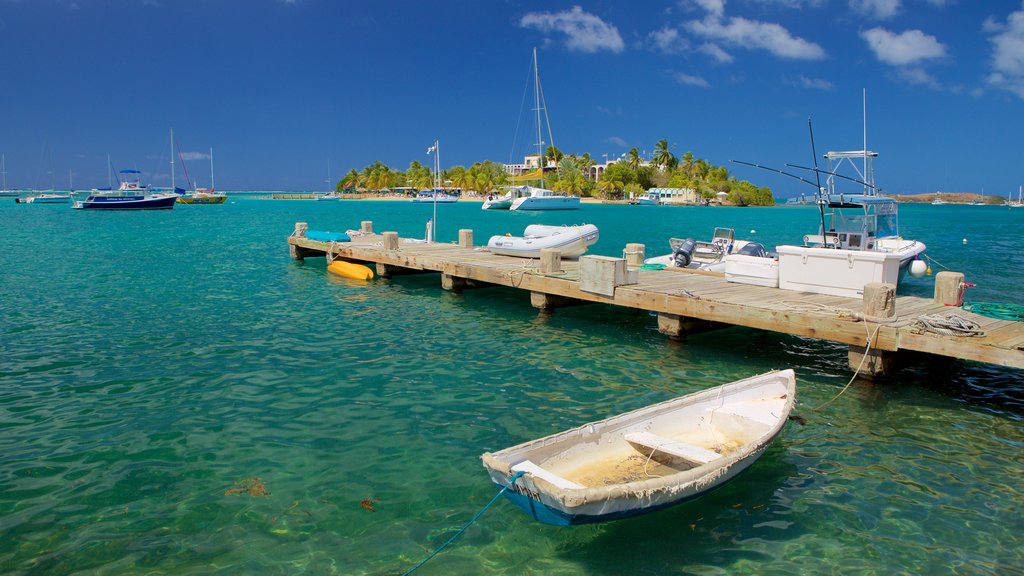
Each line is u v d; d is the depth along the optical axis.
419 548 6.46
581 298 15.72
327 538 6.59
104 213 82.81
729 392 9.00
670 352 13.36
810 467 8.24
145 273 24.92
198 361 12.50
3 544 6.36
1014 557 6.37
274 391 10.83
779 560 6.32
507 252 21.72
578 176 145.12
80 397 10.43
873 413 10.02
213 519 6.88
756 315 12.26
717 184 143.25
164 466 8.05
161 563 6.12
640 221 73.38
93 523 6.76
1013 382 11.41
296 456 8.39
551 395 10.79
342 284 22.16
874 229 19.50
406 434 9.13
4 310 17.27
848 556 6.39
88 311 17.25
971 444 8.94
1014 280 25.11
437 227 58.81
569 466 7.22
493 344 13.98
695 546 6.55
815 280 14.15
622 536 6.72
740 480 7.88
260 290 20.88
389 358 12.85
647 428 8.10
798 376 11.82
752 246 18.94
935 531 6.82
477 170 162.38
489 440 8.97
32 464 8.05
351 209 113.56
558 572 6.13
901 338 10.48
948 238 48.94
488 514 7.09
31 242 38.91
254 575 5.99
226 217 76.56
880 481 7.89
